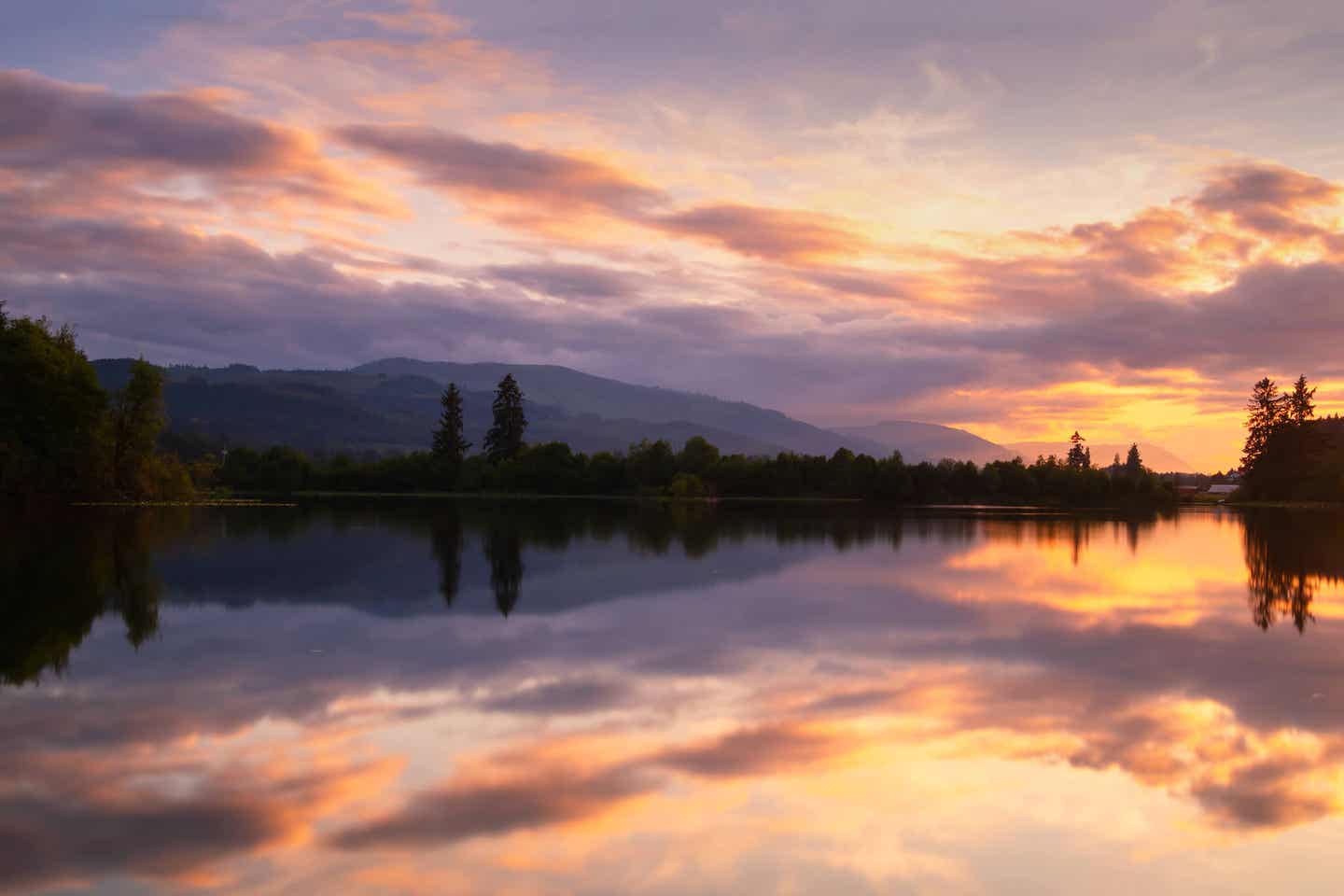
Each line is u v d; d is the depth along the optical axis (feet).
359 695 44.09
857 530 181.98
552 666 50.85
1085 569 109.09
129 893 24.02
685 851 26.78
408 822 28.66
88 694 43.83
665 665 51.70
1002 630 64.49
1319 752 36.70
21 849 26.53
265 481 447.01
